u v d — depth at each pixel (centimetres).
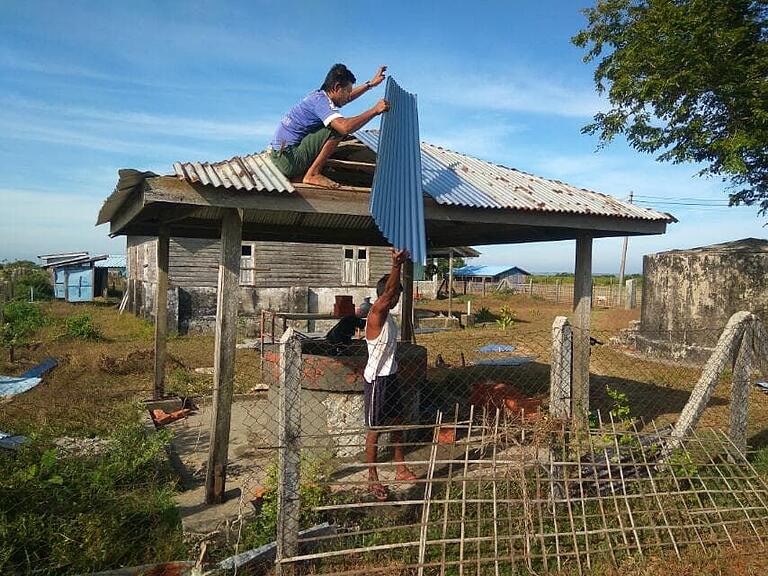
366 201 495
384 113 472
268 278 1931
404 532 423
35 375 973
